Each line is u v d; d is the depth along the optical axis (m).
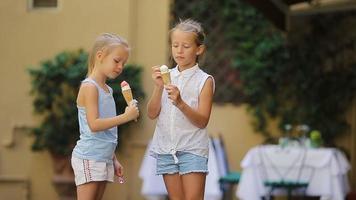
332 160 20.94
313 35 25.22
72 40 24.73
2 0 24.80
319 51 25.19
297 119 25.14
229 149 25.36
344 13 25.16
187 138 12.22
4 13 24.83
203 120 12.17
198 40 12.34
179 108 11.88
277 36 25.31
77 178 12.41
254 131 25.27
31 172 24.67
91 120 12.09
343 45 25.17
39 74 24.19
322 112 25.09
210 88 12.41
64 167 24.11
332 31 25.22
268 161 21.22
